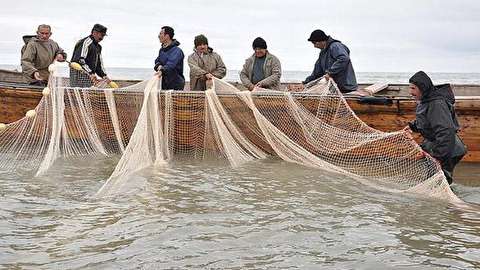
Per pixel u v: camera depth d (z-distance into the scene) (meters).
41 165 8.31
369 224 5.87
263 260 4.80
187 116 9.10
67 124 9.28
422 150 7.15
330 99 8.55
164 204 6.52
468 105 8.25
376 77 74.75
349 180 7.82
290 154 8.80
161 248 5.05
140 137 8.19
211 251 4.99
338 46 9.41
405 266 4.71
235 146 8.94
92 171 8.29
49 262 4.70
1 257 4.80
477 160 8.57
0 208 6.25
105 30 10.44
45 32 10.52
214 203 6.59
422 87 6.91
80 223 5.76
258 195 6.98
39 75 10.50
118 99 9.25
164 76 10.02
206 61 10.31
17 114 10.02
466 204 6.70
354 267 4.68
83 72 10.02
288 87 10.47
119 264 4.67
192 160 9.11
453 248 5.16
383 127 8.73
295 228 5.69
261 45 9.93
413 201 6.81
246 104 8.89
